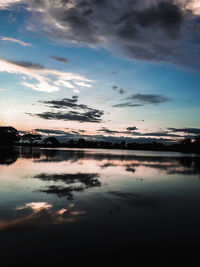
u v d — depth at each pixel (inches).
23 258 119.6
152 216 194.9
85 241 141.1
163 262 118.3
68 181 358.9
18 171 460.1
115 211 206.2
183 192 303.1
